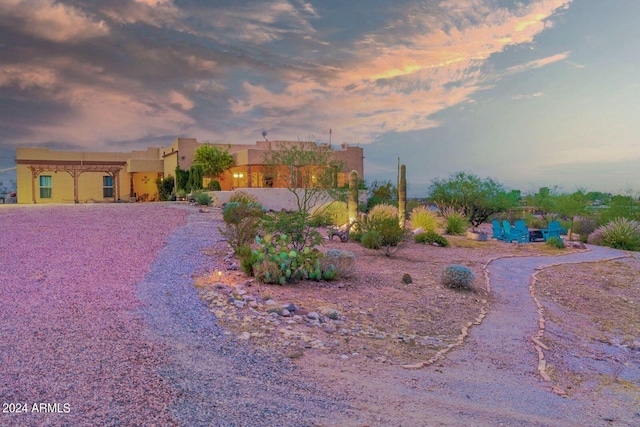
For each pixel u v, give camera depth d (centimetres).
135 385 374
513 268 1323
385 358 541
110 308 588
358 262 1185
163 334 517
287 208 2342
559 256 1605
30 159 3188
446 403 423
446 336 673
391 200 3036
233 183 3341
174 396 363
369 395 420
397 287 943
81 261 851
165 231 1306
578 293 1070
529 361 598
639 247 1898
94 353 435
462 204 2464
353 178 1656
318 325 634
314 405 382
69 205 2091
